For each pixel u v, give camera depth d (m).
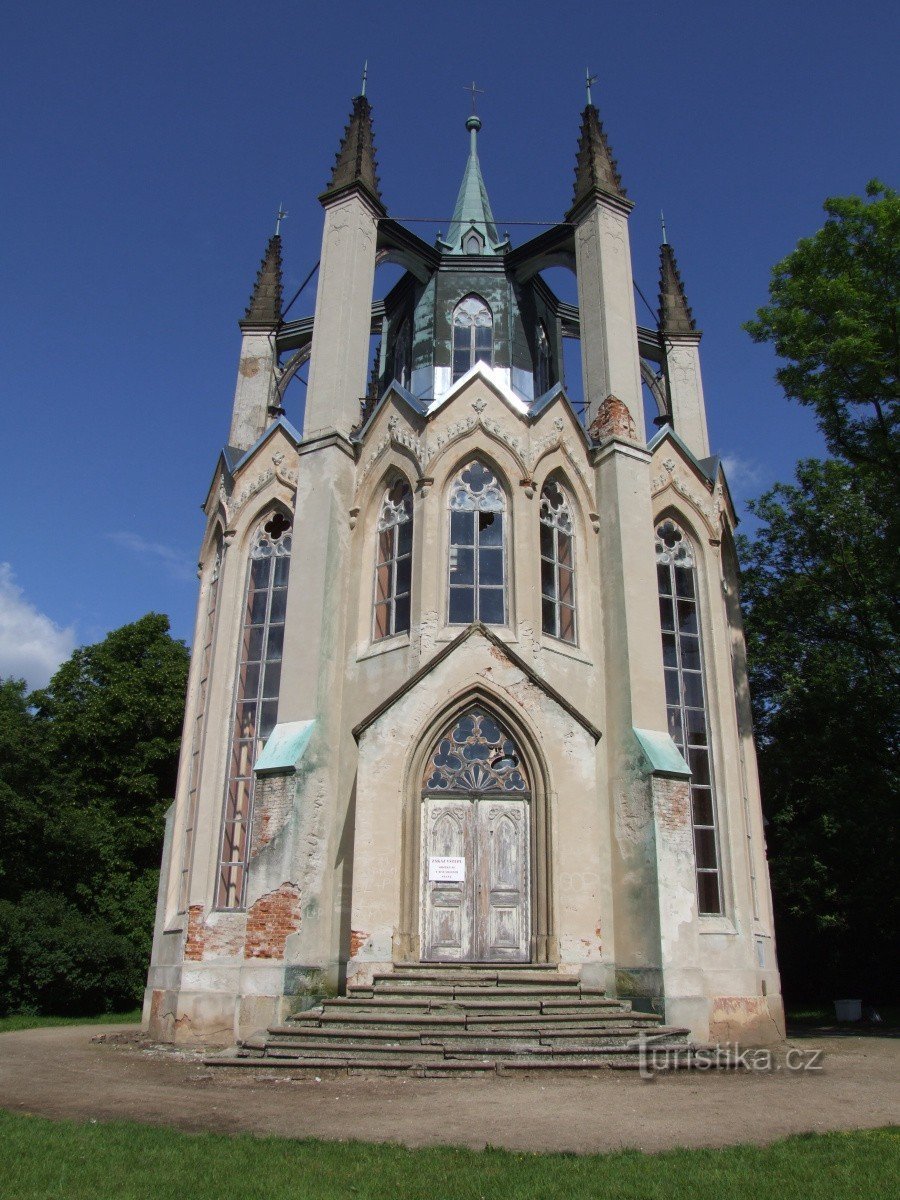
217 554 23.72
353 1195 6.99
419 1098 11.23
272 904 17.05
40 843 34.88
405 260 26.64
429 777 17.86
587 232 24.08
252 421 25.62
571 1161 8.01
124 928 35.88
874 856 28.78
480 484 20.94
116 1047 18.06
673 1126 9.60
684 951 17.19
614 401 22.20
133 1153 8.09
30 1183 7.11
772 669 32.69
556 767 17.69
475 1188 7.12
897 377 21.80
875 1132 9.01
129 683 40.94
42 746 37.28
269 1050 13.92
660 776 18.38
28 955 29.08
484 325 26.73
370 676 19.69
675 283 27.53
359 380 22.61
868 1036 21.12
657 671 20.19
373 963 16.39
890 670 30.86
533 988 15.65
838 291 21.52
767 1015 19.25
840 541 32.50
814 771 30.66
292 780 17.83
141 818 38.97
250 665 21.41
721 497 24.11
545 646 19.72
